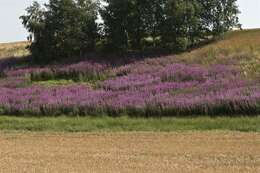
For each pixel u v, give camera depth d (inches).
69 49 2197.3
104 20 2241.6
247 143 924.6
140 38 2258.9
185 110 1396.4
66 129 1223.5
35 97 1603.1
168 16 2170.3
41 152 856.9
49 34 2182.6
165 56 2112.5
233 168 693.9
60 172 676.7
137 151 853.8
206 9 2299.5
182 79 1754.4
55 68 2033.7
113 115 1439.5
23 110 1497.3
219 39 2351.1
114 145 934.4
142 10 2206.0
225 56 2022.6
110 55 2186.3
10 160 773.3
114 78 1867.6
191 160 759.7
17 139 1045.8
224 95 1450.5
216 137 1011.3
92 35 2249.0
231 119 1284.4
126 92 1619.1
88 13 2233.0
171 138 1013.2
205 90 1572.3
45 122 1318.9
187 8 2159.2
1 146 942.4
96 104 1473.9
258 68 1822.1
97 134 1105.4
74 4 2210.9
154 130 1173.1
